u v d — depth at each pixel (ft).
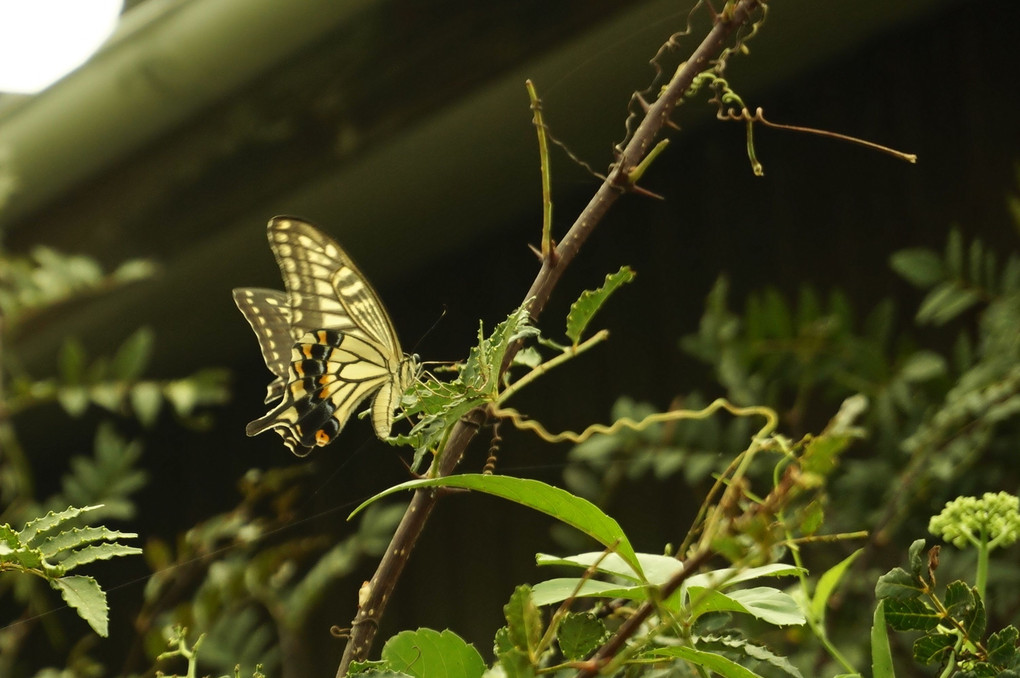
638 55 2.94
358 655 2.00
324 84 3.12
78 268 2.97
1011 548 2.42
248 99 3.17
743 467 2.00
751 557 1.56
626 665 1.98
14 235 3.54
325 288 2.38
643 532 3.54
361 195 3.47
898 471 2.48
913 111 3.23
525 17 2.96
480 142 3.21
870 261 3.26
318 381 2.40
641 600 1.99
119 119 3.20
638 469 2.61
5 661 2.72
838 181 3.38
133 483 2.66
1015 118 3.10
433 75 3.06
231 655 2.42
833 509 2.48
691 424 2.58
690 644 1.79
